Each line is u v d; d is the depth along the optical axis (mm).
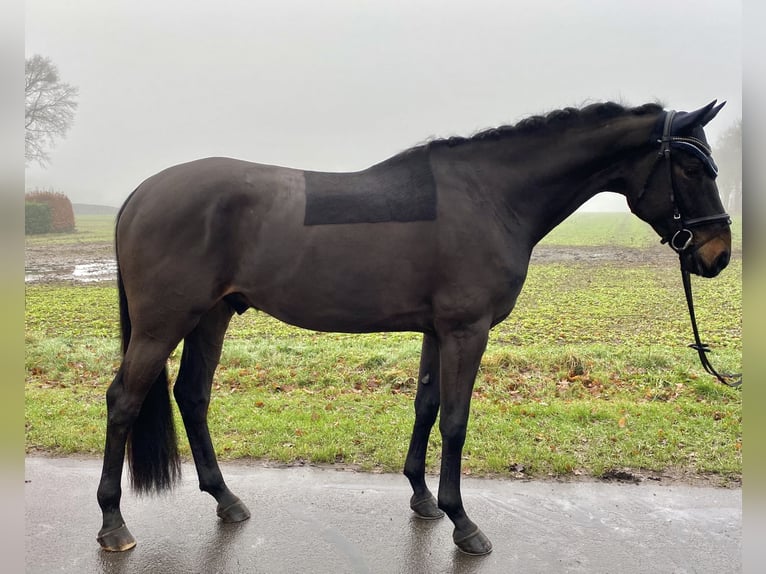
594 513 3162
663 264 12953
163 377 2945
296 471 3730
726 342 7164
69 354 6617
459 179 2781
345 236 2713
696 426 4414
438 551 2762
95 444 4109
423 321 2818
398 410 4883
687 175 2719
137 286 2754
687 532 2955
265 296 2814
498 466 3723
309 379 5805
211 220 2717
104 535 2762
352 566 2621
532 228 2900
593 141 2805
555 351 6457
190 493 3434
